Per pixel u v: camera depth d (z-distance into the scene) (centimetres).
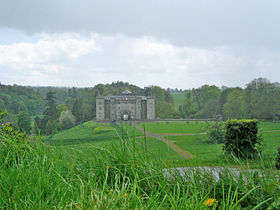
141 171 254
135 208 169
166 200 204
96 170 262
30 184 206
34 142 307
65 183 214
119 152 276
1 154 268
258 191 203
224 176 241
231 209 175
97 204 168
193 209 178
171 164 270
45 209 177
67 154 288
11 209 180
